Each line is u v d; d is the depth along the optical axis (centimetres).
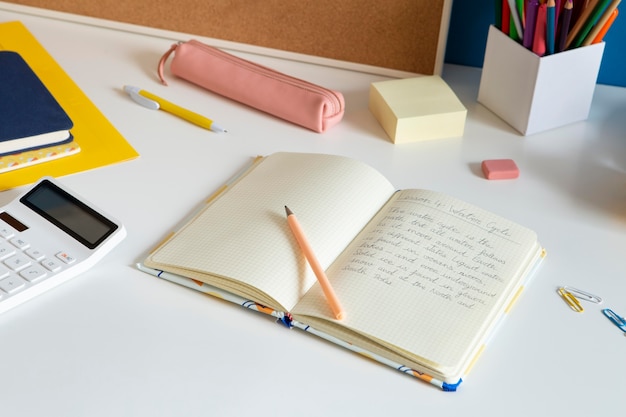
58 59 106
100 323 68
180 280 72
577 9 93
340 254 75
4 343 66
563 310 72
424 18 102
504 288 71
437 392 64
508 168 90
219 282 70
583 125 100
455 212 79
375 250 74
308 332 69
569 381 65
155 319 69
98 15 113
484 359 67
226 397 62
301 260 72
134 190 84
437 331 66
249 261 70
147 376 64
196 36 112
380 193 82
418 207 79
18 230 73
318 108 94
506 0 93
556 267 77
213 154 91
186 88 103
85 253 72
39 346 66
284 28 108
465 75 110
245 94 98
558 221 83
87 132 92
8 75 90
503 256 75
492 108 102
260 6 107
